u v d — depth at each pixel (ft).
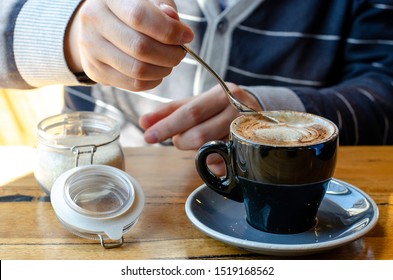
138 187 2.09
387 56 3.78
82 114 2.41
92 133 2.38
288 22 3.72
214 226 1.97
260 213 1.94
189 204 2.04
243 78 3.76
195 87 3.71
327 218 2.07
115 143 2.33
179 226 2.06
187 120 2.56
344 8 3.77
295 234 1.95
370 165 2.67
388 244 1.93
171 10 2.08
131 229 2.03
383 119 3.34
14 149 2.84
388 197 2.30
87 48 2.25
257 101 2.87
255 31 3.69
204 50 3.66
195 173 2.55
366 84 3.55
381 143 3.35
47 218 2.11
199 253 1.87
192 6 3.59
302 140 1.88
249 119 2.10
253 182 1.89
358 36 3.87
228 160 1.99
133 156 2.76
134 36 2.08
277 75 3.81
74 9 2.64
